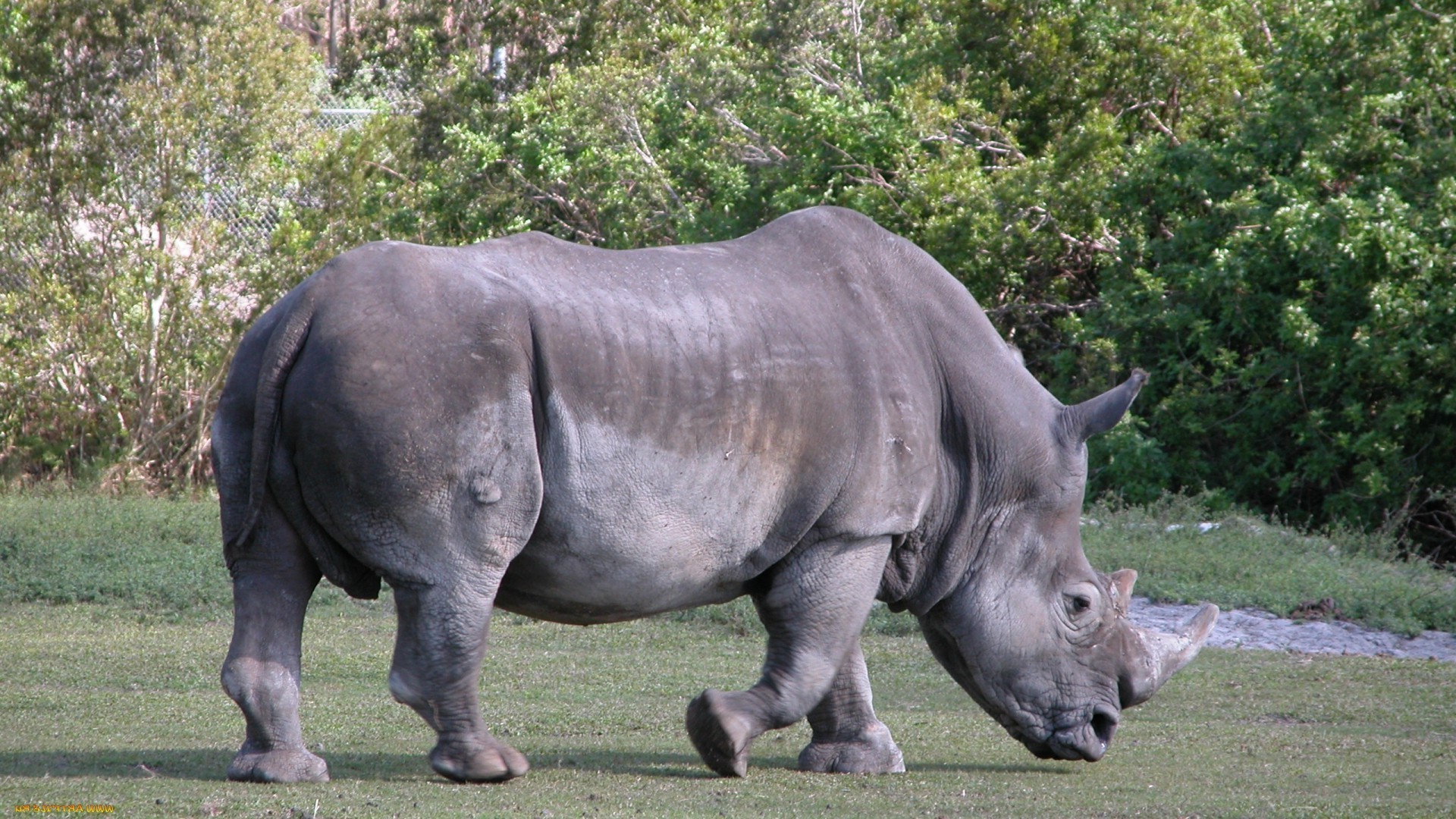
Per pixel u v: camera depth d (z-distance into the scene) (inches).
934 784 921.5
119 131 2997.0
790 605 914.7
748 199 2974.9
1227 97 2839.6
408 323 810.2
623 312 851.4
